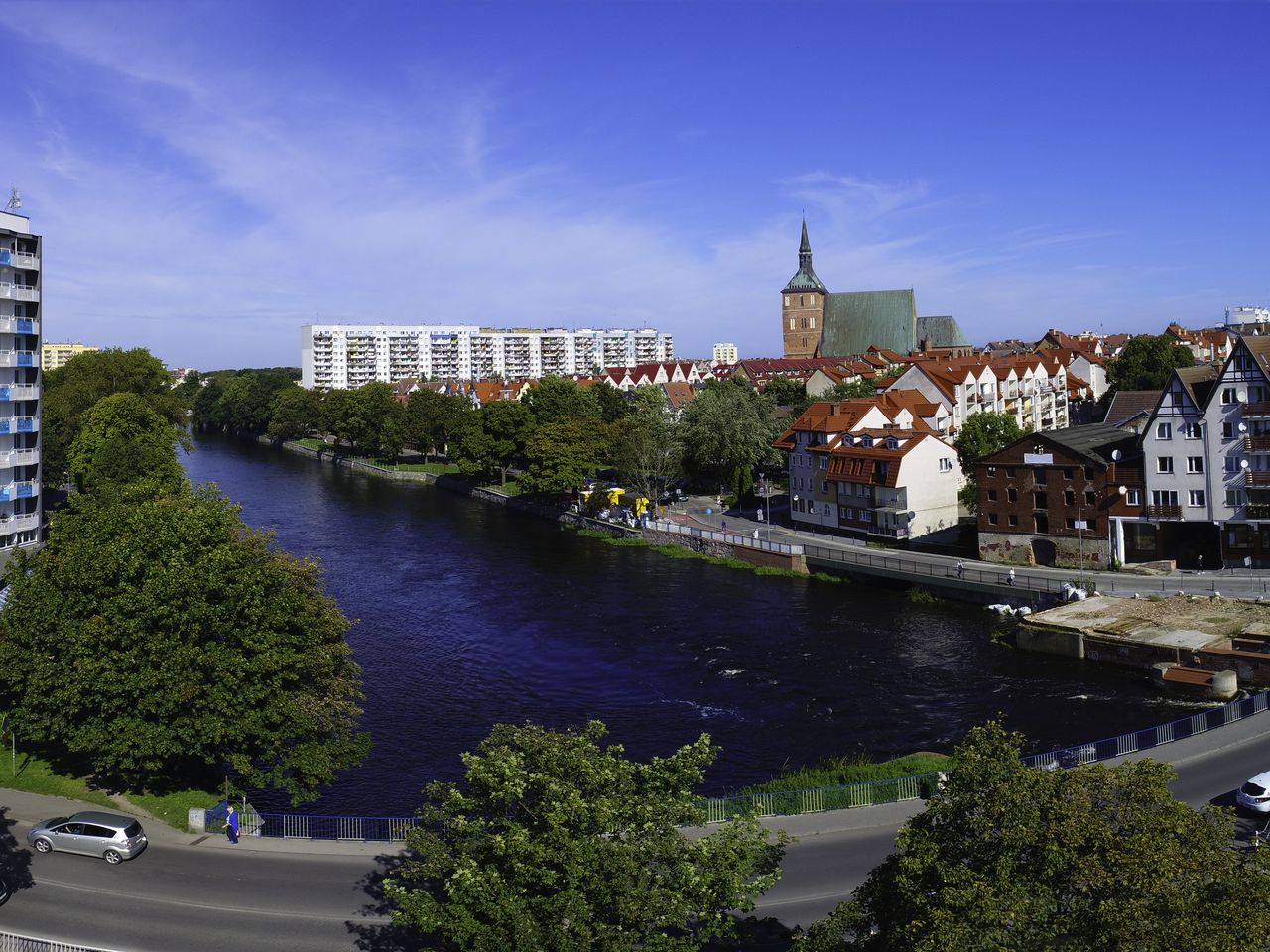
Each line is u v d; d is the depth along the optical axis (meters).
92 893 36.88
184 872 38.91
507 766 27.41
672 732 61.91
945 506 110.06
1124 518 88.31
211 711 44.97
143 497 68.94
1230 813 23.00
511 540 127.25
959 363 159.00
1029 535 94.62
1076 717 61.16
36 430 99.94
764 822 42.50
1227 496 83.56
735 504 141.12
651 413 161.62
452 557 116.50
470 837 27.98
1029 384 165.12
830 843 40.16
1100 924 20.11
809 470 123.31
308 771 47.34
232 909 35.69
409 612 92.06
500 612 91.69
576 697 68.88
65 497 138.25
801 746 58.97
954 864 22.73
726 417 141.88
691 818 29.78
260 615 47.47
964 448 120.12
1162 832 21.56
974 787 23.73
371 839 44.16
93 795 46.84
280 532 133.75
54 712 46.59
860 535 113.88
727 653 78.06
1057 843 21.52
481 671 74.69
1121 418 116.75
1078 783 22.80
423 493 174.50
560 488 146.12
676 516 134.38
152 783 48.62
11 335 98.94
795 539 114.44
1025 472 94.56
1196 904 19.78
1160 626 71.81
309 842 42.09
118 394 124.00
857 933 25.02
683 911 25.77
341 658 55.31
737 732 61.62
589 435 149.88
